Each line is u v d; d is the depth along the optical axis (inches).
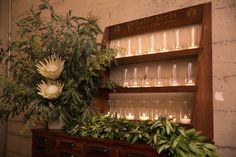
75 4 113.6
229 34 70.6
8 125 147.8
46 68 79.5
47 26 85.4
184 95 76.6
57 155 79.4
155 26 82.0
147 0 88.5
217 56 71.9
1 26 151.6
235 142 67.5
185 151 53.8
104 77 89.1
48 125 87.1
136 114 86.3
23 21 88.7
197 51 69.4
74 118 82.4
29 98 82.7
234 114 68.2
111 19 98.9
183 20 75.9
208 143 59.1
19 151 137.9
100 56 82.0
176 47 78.6
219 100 70.7
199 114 67.4
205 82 68.2
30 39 87.0
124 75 90.4
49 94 78.4
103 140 66.8
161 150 53.9
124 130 65.6
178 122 71.7
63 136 77.7
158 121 61.5
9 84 84.1
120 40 92.9
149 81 84.5
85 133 72.1
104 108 90.5
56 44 82.1
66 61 83.3
